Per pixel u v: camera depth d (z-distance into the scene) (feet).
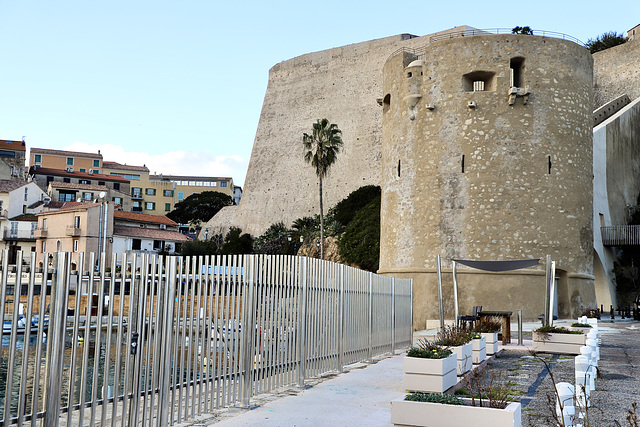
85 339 22.29
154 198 435.94
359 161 288.10
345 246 200.64
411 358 34.71
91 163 397.80
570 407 26.55
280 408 31.32
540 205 108.47
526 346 65.72
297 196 307.99
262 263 34.04
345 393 35.83
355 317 48.62
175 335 27.30
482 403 25.71
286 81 339.57
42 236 222.89
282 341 36.60
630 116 171.01
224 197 408.05
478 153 109.40
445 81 112.57
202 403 30.89
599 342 64.34
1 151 324.19
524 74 110.52
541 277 107.55
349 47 315.37
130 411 24.30
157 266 25.99
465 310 107.34
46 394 20.70
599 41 253.03
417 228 113.50
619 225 154.71
